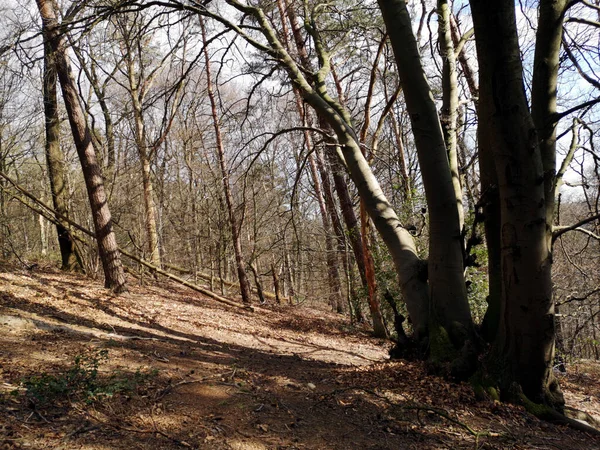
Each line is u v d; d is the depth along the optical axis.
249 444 3.66
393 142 17.84
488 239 6.03
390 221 6.81
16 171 17.25
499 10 4.62
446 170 5.93
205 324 10.54
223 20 7.39
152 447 3.38
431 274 6.10
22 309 8.01
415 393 5.21
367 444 3.93
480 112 5.93
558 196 6.46
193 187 21.52
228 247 21.25
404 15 5.83
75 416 3.66
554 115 5.39
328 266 17.44
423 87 5.83
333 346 10.73
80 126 11.64
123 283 11.98
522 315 5.09
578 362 12.41
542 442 4.39
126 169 18.84
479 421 4.65
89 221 17.25
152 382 4.70
